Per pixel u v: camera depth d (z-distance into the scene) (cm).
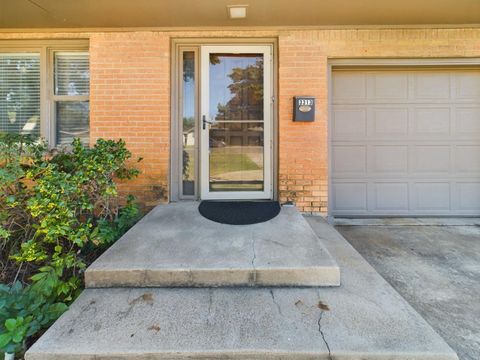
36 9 358
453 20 390
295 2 342
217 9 358
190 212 363
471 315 209
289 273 219
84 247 284
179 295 208
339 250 293
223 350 156
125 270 219
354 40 407
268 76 420
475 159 447
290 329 171
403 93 444
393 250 326
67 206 237
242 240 273
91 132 409
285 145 410
